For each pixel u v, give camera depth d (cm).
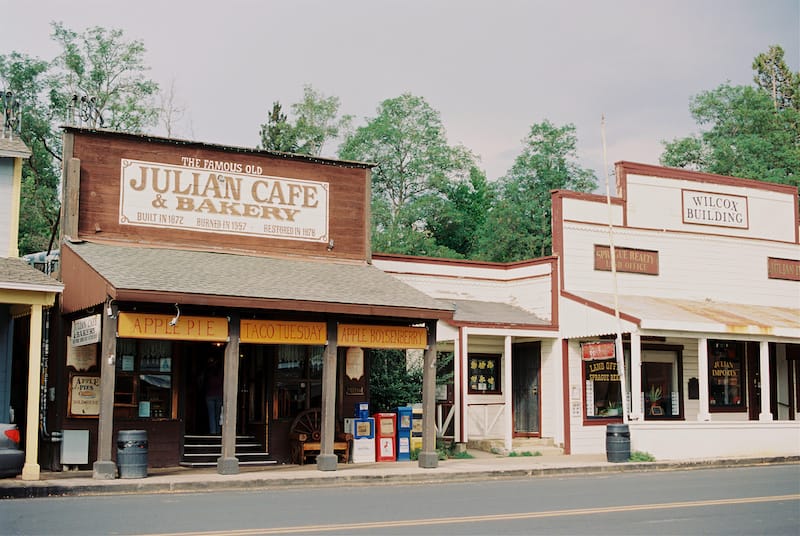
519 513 1344
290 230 2303
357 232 2408
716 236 2906
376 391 2400
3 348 1917
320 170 2367
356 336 2036
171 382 2081
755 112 5056
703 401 2455
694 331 2431
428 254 4606
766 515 1344
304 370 2255
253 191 2262
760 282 2984
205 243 2184
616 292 2428
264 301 1873
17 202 1933
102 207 2080
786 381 3059
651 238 2781
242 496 1580
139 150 2136
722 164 4959
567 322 2581
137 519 1238
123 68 4553
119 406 2012
